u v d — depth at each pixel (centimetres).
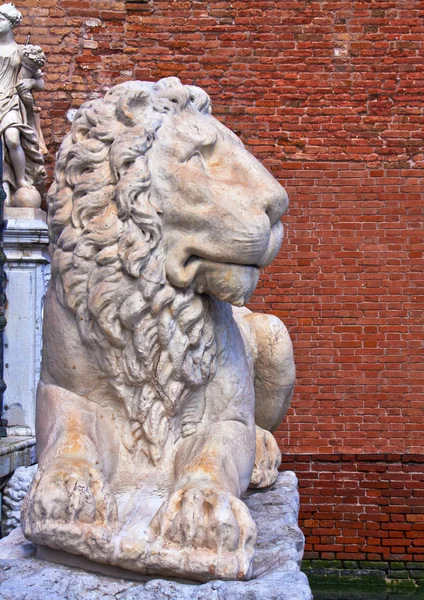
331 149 810
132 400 233
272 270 802
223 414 243
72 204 230
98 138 229
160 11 819
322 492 772
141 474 229
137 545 194
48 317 239
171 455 234
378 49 816
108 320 223
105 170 227
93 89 810
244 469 232
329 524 768
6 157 667
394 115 812
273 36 820
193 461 217
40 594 184
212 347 237
